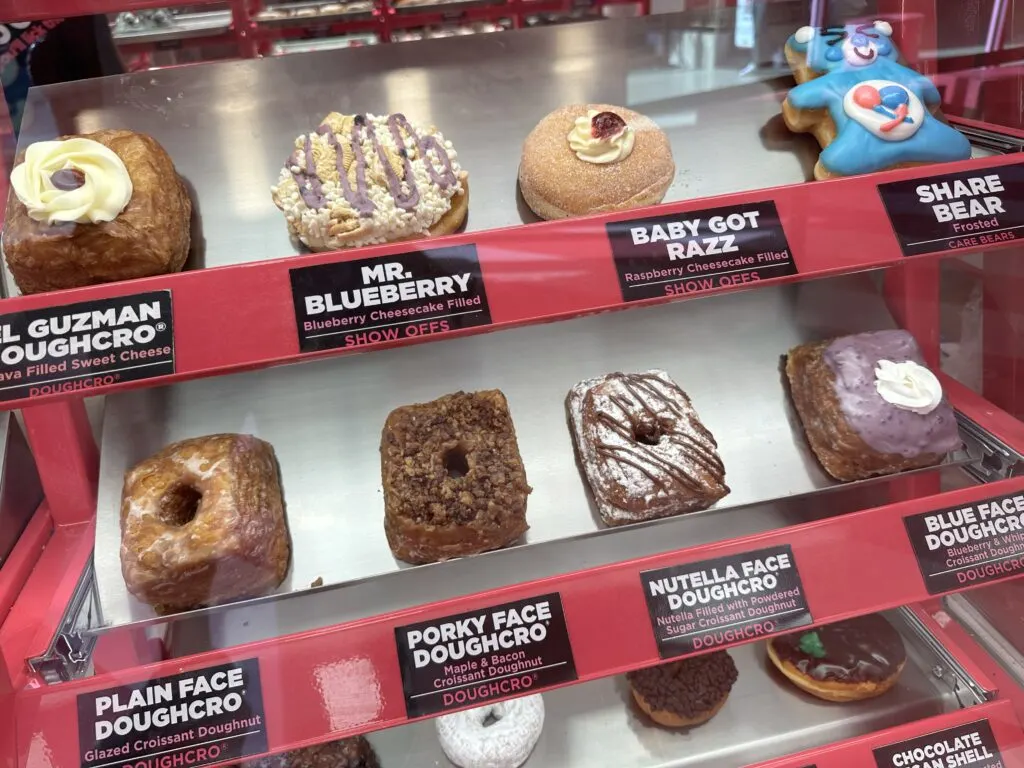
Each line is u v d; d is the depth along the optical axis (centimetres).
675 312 54
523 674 34
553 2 62
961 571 37
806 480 48
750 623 36
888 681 49
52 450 42
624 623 35
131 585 38
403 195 42
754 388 52
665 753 47
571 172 45
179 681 32
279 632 40
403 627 34
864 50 48
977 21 46
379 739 47
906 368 47
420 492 41
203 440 43
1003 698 46
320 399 48
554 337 52
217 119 50
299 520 44
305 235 42
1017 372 48
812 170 49
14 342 29
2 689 31
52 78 48
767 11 54
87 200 34
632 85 54
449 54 55
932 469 46
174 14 52
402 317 31
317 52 54
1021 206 35
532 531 45
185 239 42
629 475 44
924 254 34
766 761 43
